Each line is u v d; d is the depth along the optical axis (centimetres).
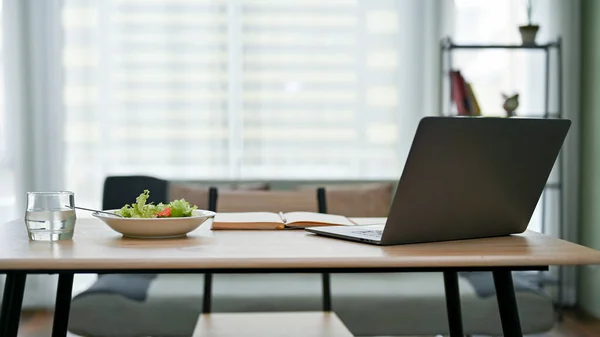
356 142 417
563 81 412
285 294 279
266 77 415
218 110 413
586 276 406
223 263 119
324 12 415
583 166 415
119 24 409
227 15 412
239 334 182
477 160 138
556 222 416
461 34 419
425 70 414
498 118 137
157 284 284
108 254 123
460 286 281
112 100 408
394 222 134
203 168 413
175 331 267
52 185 399
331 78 416
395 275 309
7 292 132
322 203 238
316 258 120
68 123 405
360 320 274
